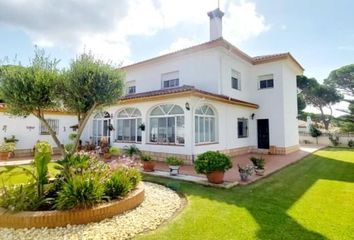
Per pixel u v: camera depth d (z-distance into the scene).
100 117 18.69
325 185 8.53
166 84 18.45
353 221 5.21
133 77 20.80
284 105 17.88
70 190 5.16
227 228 4.82
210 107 14.71
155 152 14.32
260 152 18.39
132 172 6.96
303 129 35.38
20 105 6.51
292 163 13.70
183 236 4.46
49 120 18.27
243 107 17.89
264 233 4.61
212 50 15.84
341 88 34.22
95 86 6.90
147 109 14.98
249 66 19.36
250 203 6.43
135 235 4.56
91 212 5.06
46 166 5.87
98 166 6.80
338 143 26.62
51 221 4.77
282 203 6.45
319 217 5.43
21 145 16.48
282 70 17.78
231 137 16.45
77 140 7.35
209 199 6.78
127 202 5.78
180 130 13.32
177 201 6.65
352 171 11.37
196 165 8.82
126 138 16.56
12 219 4.75
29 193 5.34
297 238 4.41
